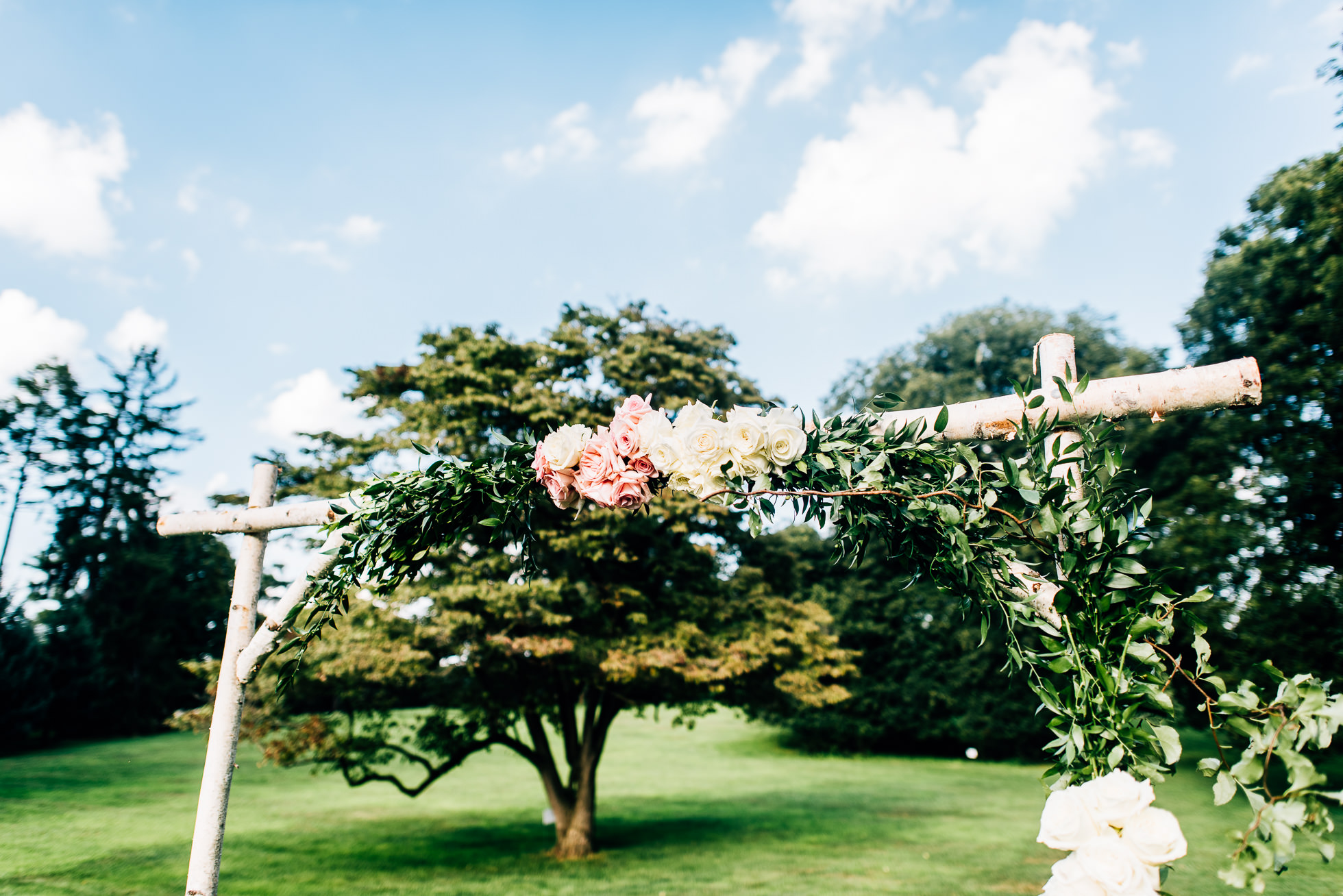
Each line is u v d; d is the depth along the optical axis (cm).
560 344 1036
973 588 217
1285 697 161
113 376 3177
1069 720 191
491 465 280
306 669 857
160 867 995
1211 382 196
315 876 973
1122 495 199
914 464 223
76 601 2831
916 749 2612
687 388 1011
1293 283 1364
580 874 985
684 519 971
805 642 1005
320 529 311
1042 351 234
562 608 940
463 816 1462
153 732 2867
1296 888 830
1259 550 1454
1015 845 1179
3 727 2277
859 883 937
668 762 2359
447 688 1020
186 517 348
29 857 1034
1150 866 157
